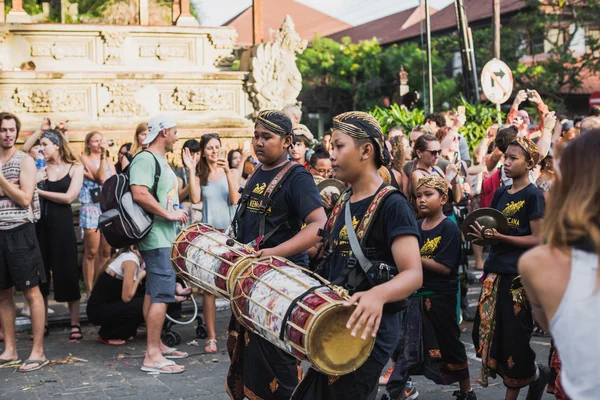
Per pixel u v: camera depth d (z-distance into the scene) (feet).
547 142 22.88
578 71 93.25
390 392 16.26
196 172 25.30
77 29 34.22
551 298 7.23
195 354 22.40
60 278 24.03
